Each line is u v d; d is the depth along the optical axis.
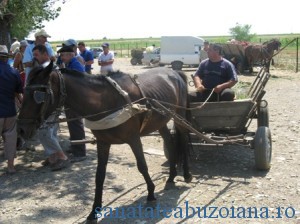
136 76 5.38
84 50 11.82
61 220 5.15
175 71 6.58
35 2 12.74
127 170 6.97
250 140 6.61
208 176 6.55
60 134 9.62
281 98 14.84
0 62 6.58
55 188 6.23
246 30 45.16
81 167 7.19
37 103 4.27
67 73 4.63
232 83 6.78
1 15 10.02
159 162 7.43
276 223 4.82
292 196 5.61
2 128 6.76
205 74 7.17
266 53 23.38
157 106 5.39
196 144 6.54
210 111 6.73
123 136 4.90
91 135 9.38
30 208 5.53
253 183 6.13
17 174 6.93
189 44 29.66
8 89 6.62
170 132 6.42
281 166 6.93
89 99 4.64
